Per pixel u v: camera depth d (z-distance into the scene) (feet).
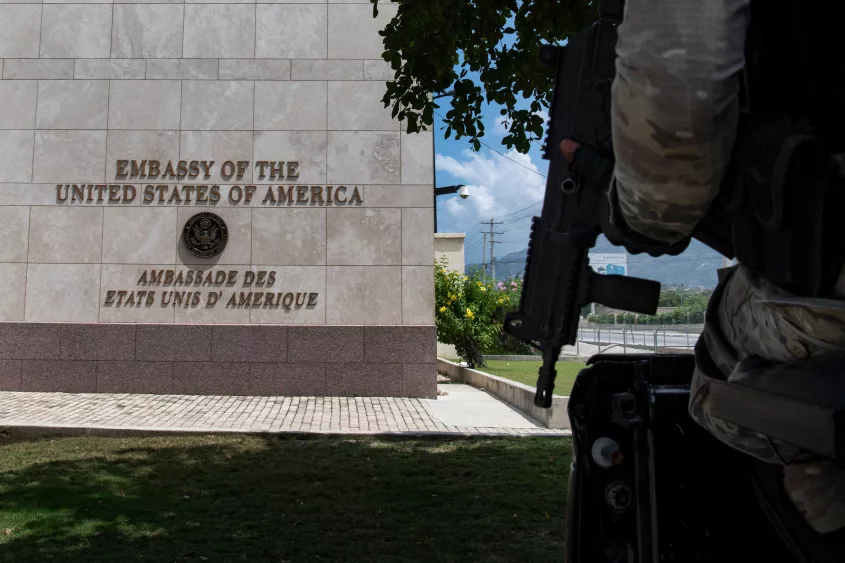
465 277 52.54
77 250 35.76
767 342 4.91
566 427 28.17
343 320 35.73
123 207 35.96
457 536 15.17
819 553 5.55
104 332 35.17
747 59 4.58
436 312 49.73
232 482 19.40
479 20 16.53
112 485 19.01
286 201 36.01
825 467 5.20
